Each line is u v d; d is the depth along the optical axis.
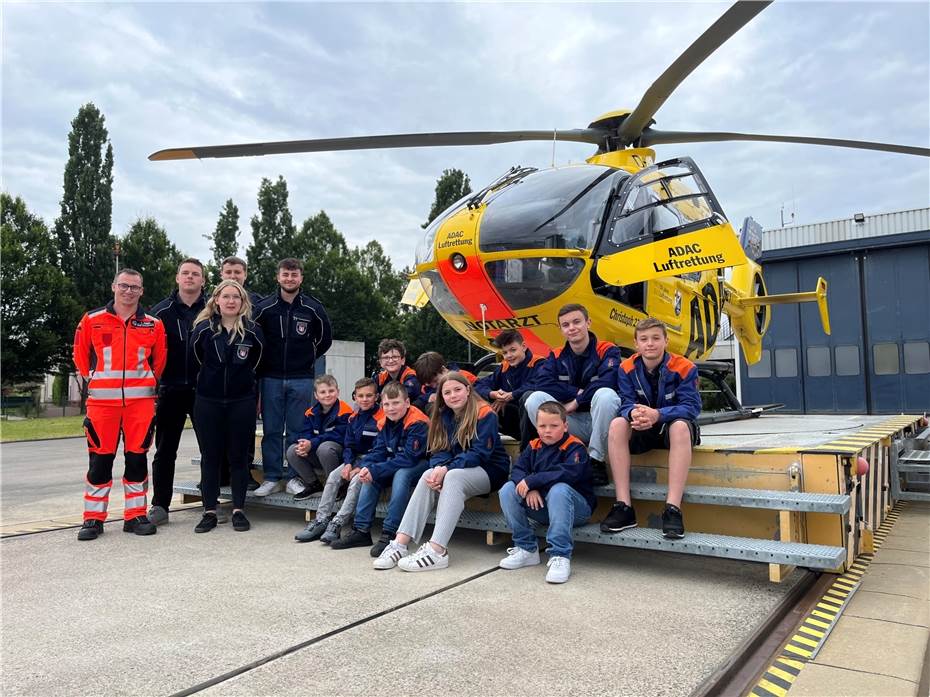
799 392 12.05
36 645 2.15
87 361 3.99
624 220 4.29
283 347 4.44
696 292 5.52
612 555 3.39
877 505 4.15
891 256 11.35
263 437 4.51
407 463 3.48
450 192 26.98
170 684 1.84
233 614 2.45
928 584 2.94
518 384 3.92
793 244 12.40
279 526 4.23
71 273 29.22
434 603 2.57
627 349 4.70
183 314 4.34
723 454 3.14
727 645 2.12
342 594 2.70
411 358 26.91
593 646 2.11
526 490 3.06
